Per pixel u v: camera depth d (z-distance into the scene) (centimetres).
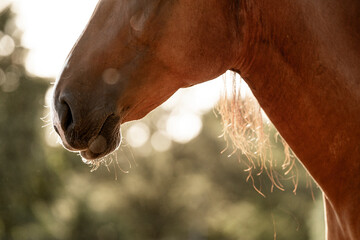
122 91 367
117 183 5250
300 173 2659
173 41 366
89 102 362
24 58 3134
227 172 5022
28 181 2908
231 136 426
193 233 5616
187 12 366
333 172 368
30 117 2969
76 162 3180
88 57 369
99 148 364
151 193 5622
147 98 376
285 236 2967
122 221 4184
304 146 376
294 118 375
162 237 5603
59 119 365
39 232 2897
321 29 358
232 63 382
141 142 6259
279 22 368
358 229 359
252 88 394
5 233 2855
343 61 355
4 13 3197
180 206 5650
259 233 3192
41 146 2961
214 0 369
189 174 5850
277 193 3083
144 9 368
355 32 357
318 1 362
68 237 3434
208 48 369
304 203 2944
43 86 3053
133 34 368
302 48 362
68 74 369
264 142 425
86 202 3638
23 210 2880
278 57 373
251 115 425
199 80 378
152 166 5819
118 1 375
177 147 6062
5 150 2888
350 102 353
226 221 3641
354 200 361
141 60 369
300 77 366
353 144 357
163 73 372
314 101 363
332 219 387
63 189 3103
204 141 5547
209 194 5503
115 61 368
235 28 375
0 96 3003
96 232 3641
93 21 378
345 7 361
